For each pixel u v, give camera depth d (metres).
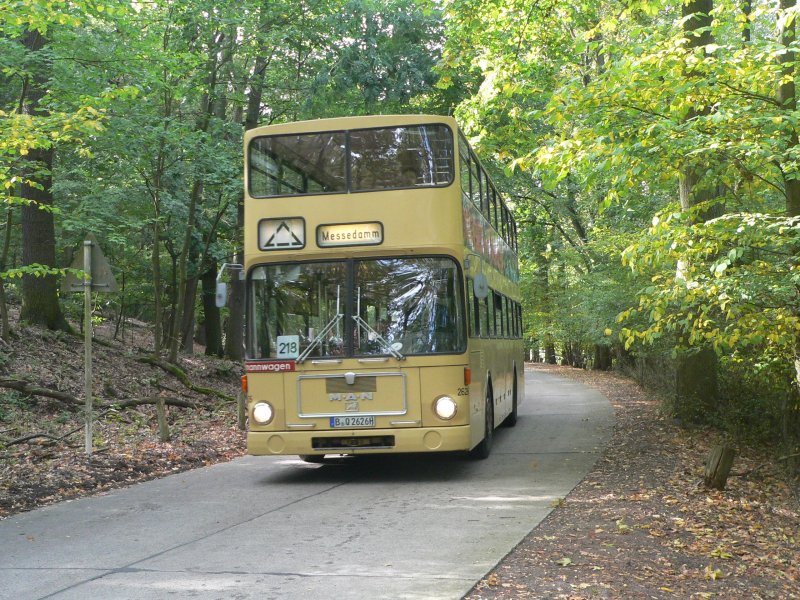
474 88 28.95
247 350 11.87
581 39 13.89
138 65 19.23
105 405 19.22
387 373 11.54
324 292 11.78
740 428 15.35
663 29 12.38
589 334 32.81
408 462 13.73
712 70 9.62
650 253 9.90
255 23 25.95
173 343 26.61
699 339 10.85
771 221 9.05
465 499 10.05
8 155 14.38
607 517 8.65
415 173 11.83
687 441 14.85
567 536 7.80
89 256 13.84
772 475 11.61
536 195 36.41
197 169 24.56
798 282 9.09
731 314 9.65
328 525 8.66
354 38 28.83
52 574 6.82
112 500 10.54
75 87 18.50
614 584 6.18
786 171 9.48
